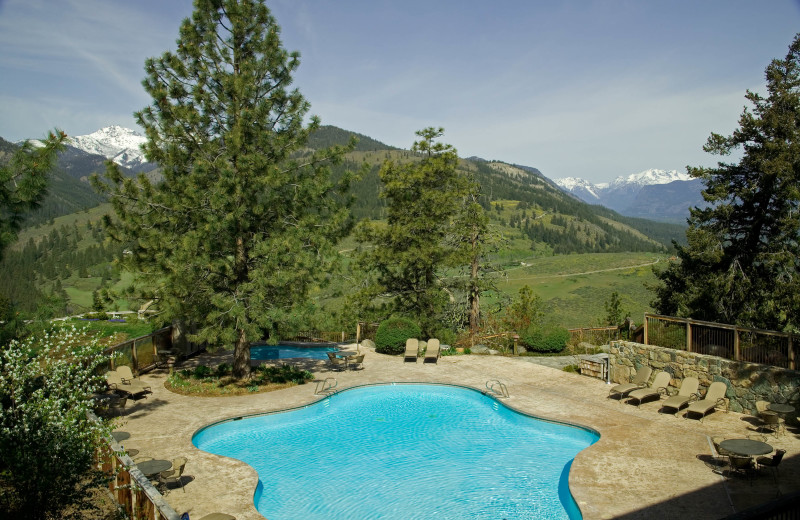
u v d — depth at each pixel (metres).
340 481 10.73
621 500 9.01
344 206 17.45
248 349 17.56
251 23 16.50
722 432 12.31
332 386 17.03
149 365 19.03
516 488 10.34
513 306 27.00
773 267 21.58
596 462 10.71
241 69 16.12
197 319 15.68
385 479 10.82
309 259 15.46
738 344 13.84
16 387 7.78
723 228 23.12
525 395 15.91
